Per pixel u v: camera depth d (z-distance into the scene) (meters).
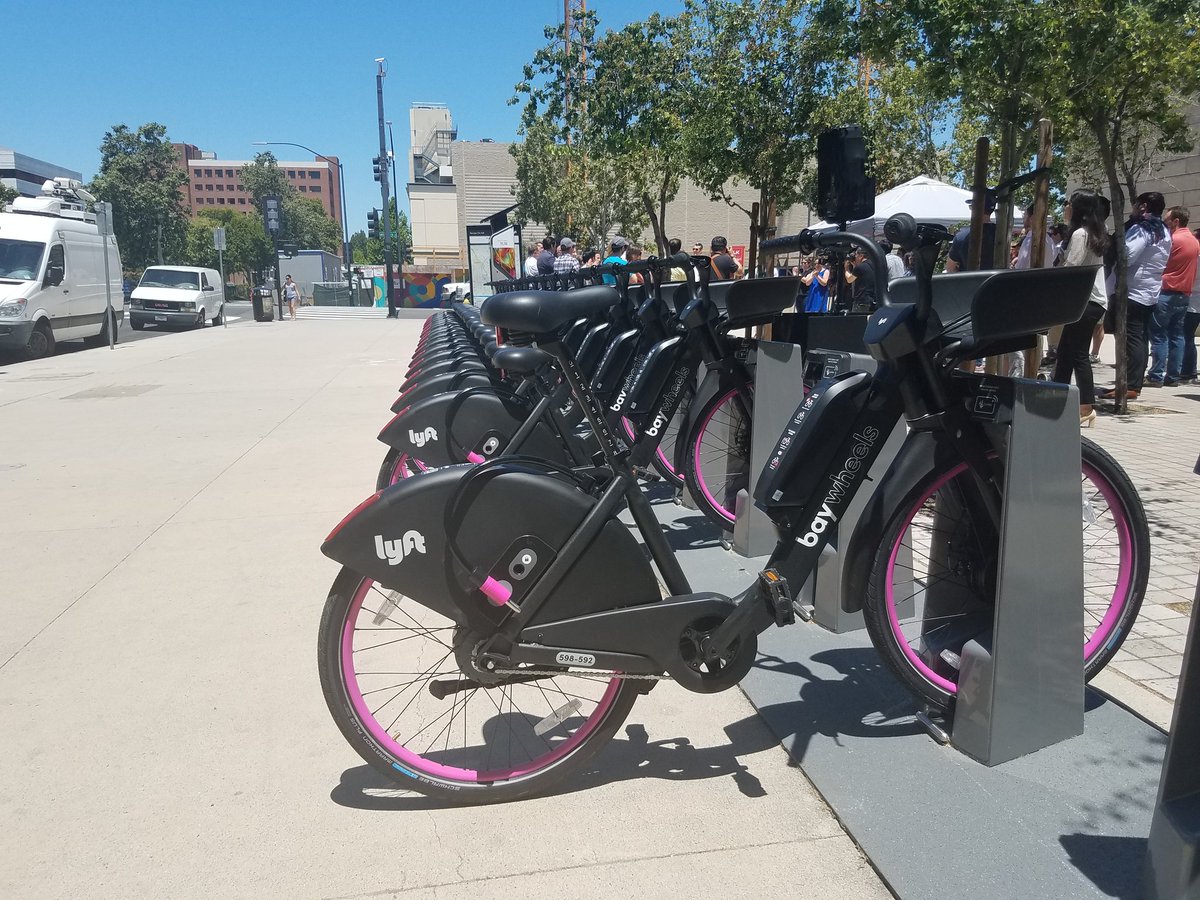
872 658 3.00
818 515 2.32
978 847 2.01
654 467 4.88
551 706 2.71
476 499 2.10
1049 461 2.25
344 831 2.17
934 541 2.55
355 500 5.14
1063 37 4.85
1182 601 3.46
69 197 18.42
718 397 4.04
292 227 89.06
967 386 2.29
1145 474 5.34
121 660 3.11
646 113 13.25
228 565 4.06
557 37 14.17
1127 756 2.35
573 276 4.72
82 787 2.36
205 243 80.75
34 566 4.06
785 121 11.10
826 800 2.23
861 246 2.28
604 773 2.41
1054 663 2.36
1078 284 2.20
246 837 2.15
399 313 34.19
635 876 1.99
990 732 2.30
